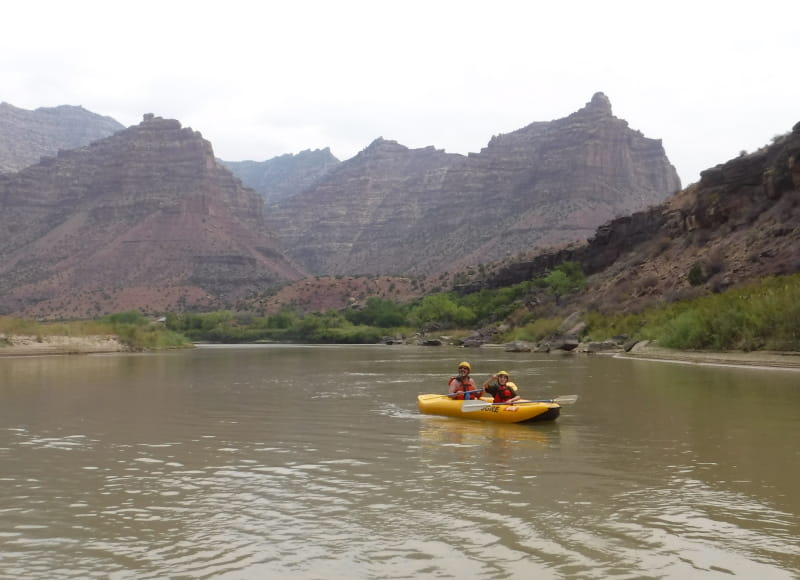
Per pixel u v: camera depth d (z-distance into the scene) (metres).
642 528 7.61
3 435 14.67
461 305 131.50
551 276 101.38
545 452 12.33
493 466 11.10
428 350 78.88
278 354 69.38
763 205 70.06
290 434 14.72
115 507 8.71
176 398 22.69
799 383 24.12
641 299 69.56
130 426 16.02
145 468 11.10
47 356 59.31
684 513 8.18
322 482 10.02
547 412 15.84
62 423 16.55
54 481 10.19
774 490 9.25
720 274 60.62
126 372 37.03
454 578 6.25
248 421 16.86
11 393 24.47
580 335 66.44
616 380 27.19
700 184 88.38
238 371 38.06
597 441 13.38
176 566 6.62
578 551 6.91
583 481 9.91
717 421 15.59
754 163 75.75
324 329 143.50
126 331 78.50
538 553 6.86
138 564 6.69
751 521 7.83
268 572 6.45
